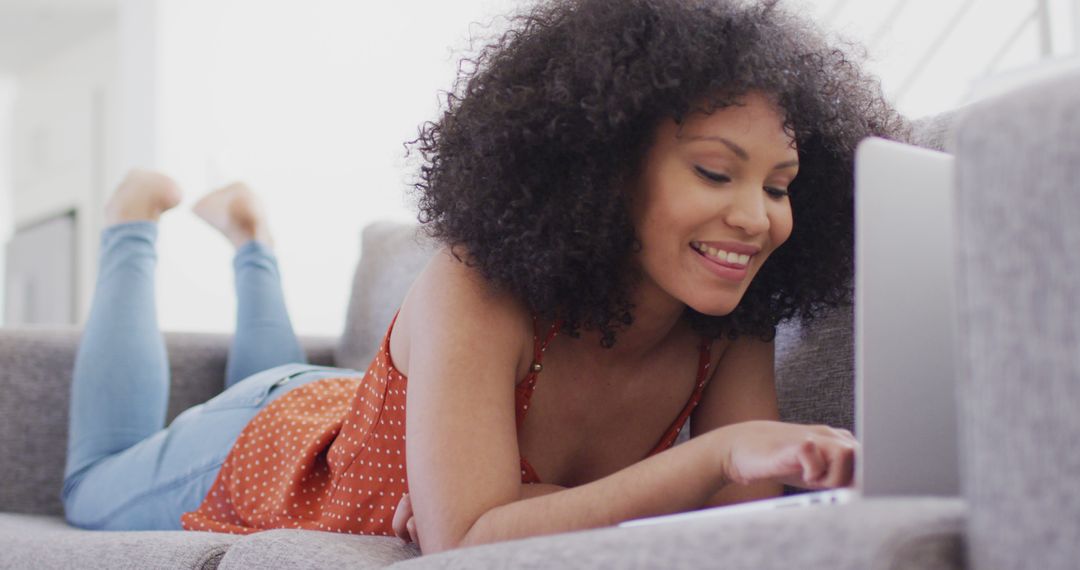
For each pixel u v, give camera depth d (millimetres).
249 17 4262
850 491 715
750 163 987
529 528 885
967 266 567
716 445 854
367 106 4137
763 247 1030
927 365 781
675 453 880
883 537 523
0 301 6332
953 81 2822
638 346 1159
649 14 992
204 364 2086
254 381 1760
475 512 927
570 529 875
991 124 558
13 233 6359
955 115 1214
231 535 1168
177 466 1663
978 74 2795
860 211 759
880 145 771
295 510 1401
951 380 796
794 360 1324
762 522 577
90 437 1825
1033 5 2752
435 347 1005
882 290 760
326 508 1291
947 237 803
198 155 4160
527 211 1021
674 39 976
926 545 534
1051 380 520
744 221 979
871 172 763
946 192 807
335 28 4211
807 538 544
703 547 585
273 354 2086
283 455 1497
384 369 1185
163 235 4082
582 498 884
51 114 6055
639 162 1014
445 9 3986
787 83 993
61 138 5953
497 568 690
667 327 1148
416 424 980
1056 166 524
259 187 4219
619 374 1172
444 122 1112
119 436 1830
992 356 547
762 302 1189
